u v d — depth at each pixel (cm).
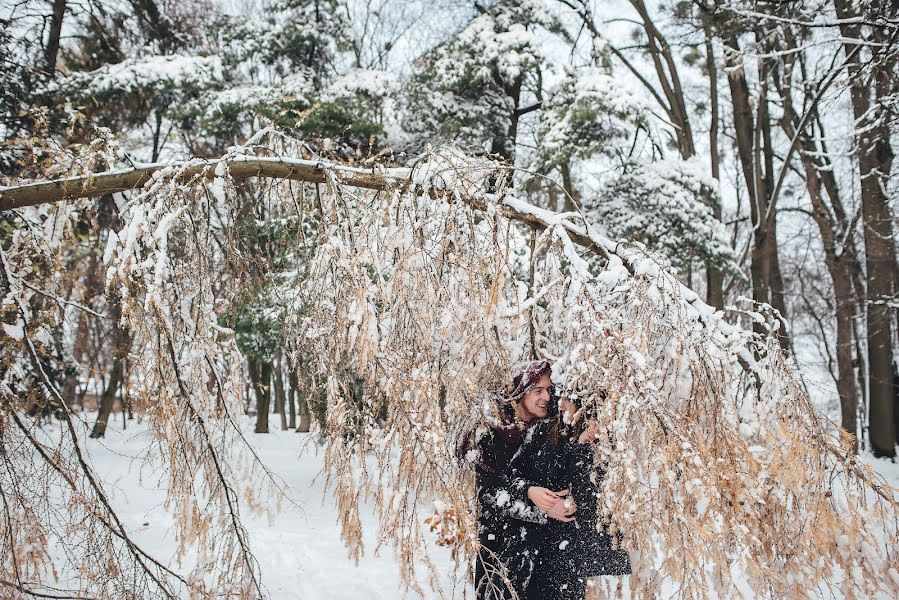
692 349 246
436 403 245
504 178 282
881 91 921
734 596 232
